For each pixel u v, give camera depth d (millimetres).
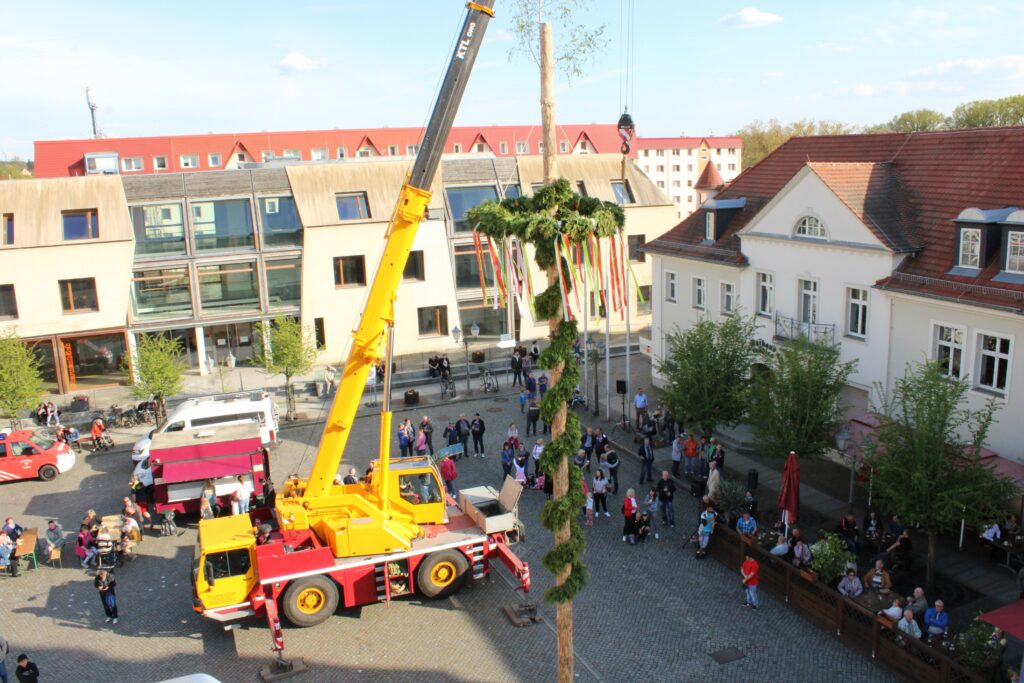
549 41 11766
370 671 16938
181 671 17156
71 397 38031
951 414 21000
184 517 25172
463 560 19688
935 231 24547
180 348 41094
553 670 16844
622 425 32312
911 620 16406
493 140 81812
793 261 28297
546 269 12164
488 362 43219
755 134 128250
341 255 41781
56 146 66250
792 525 21109
